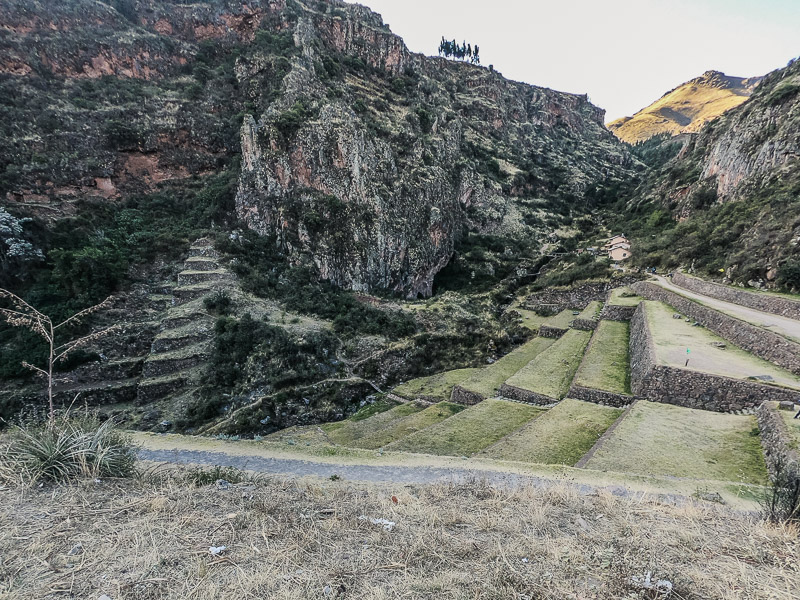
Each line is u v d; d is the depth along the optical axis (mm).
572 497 7523
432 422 22812
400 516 6551
